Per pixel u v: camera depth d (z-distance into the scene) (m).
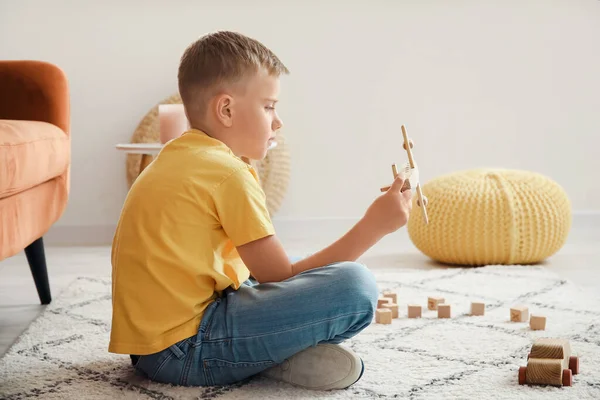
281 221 2.93
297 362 1.14
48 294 1.81
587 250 2.50
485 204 2.16
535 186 2.21
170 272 1.11
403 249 2.59
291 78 2.89
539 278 1.96
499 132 2.95
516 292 1.80
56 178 1.84
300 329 1.09
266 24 2.87
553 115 2.94
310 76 2.89
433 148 2.94
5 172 1.36
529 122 2.94
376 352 1.32
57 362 1.29
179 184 1.12
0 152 1.35
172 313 1.11
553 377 1.12
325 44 2.88
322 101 2.90
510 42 2.91
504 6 2.90
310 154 2.92
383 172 2.95
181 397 1.10
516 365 1.24
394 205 1.15
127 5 2.82
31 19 2.80
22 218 1.53
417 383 1.15
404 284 1.91
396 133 2.93
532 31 2.91
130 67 2.84
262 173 2.85
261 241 1.11
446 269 2.12
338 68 2.89
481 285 1.88
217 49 1.16
